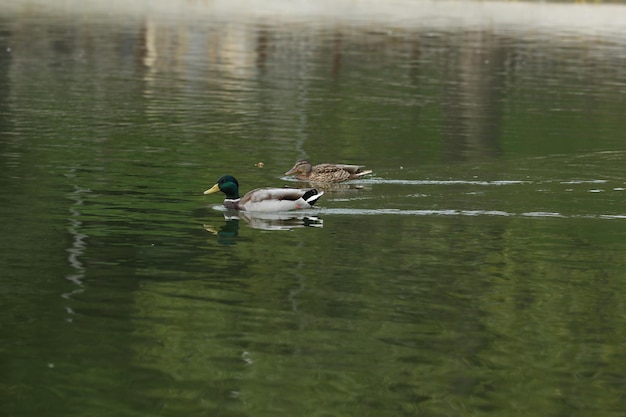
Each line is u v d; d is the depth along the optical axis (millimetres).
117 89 33281
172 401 9492
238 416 9172
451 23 66688
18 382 9883
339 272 13859
